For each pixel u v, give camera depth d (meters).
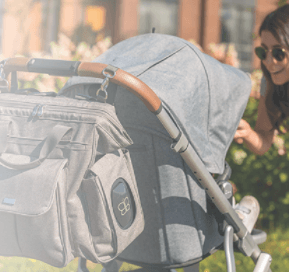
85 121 1.19
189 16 9.69
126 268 2.79
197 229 1.52
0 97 1.34
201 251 1.53
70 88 1.52
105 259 1.26
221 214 1.56
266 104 2.34
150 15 9.46
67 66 1.28
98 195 1.18
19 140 1.26
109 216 1.22
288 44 2.03
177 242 1.50
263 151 2.39
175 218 1.49
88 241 1.21
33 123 1.26
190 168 1.41
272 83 2.26
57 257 1.19
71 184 1.19
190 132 1.44
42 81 2.85
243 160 3.62
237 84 1.65
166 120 1.29
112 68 1.22
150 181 1.49
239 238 1.66
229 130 1.62
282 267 2.99
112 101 1.30
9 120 1.28
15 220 1.19
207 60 1.60
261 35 2.16
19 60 1.37
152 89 1.37
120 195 1.27
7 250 1.25
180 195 1.48
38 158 1.19
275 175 3.72
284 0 3.23
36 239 1.18
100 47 3.40
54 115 1.24
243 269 2.93
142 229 1.41
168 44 1.60
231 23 9.92
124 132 1.24
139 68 1.46
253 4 9.91
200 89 1.50
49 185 1.13
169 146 1.44
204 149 1.49
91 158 1.19
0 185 1.19
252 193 3.80
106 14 8.90
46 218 1.15
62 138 1.21
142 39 1.68
